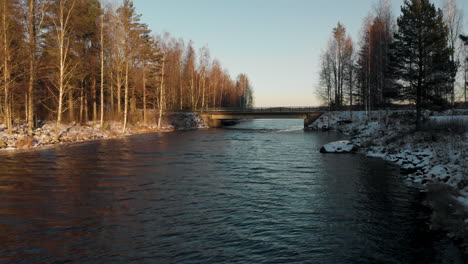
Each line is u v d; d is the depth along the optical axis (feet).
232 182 50.42
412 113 119.75
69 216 33.27
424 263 23.36
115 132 137.28
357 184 49.08
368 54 156.56
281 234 28.96
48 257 23.72
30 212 34.42
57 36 103.71
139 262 23.11
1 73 94.63
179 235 28.45
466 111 112.06
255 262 23.38
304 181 51.37
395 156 72.02
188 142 115.44
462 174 44.39
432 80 85.05
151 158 74.74
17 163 64.49
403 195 42.45
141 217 33.22
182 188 46.09
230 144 110.22
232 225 31.17
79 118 147.02
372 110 169.48
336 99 216.13
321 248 25.99
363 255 24.73
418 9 85.61
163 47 179.42
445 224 30.58
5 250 24.86
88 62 132.98
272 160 73.67
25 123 116.47
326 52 221.05
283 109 217.36
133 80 166.81
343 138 134.41
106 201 38.93
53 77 112.68
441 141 67.56
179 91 247.70
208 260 23.58
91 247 25.62
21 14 93.35
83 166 62.54
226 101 371.76
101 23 129.08
